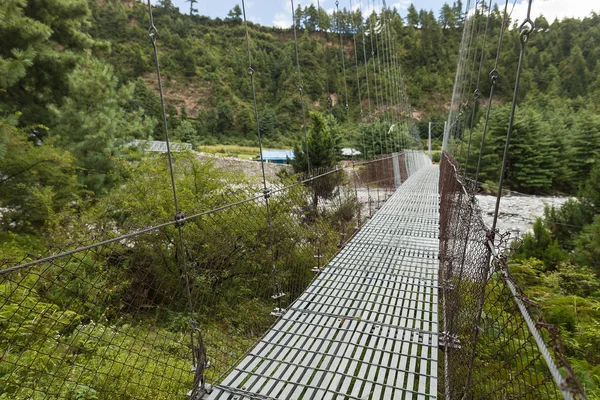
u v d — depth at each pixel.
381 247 3.30
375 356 1.63
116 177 5.15
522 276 5.27
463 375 1.29
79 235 2.92
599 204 8.88
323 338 1.79
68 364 1.40
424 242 3.46
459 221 1.89
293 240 3.06
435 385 1.43
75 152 4.88
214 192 4.03
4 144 3.66
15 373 1.32
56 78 5.10
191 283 2.54
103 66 5.70
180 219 1.33
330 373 1.52
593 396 1.92
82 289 1.48
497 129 17.72
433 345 1.72
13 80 3.87
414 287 2.39
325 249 3.26
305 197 3.29
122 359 1.70
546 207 9.79
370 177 5.52
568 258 6.34
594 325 3.03
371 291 2.34
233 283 2.85
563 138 20.25
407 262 2.89
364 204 4.89
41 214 3.88
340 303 2.18
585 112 21.97
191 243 2.67
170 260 2.56
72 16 5.48
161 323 2.20
